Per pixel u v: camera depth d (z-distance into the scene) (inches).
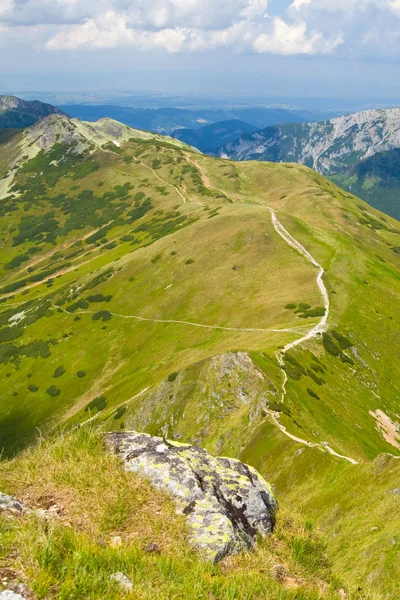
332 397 2244.1
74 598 259.8
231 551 358.3
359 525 889.5
